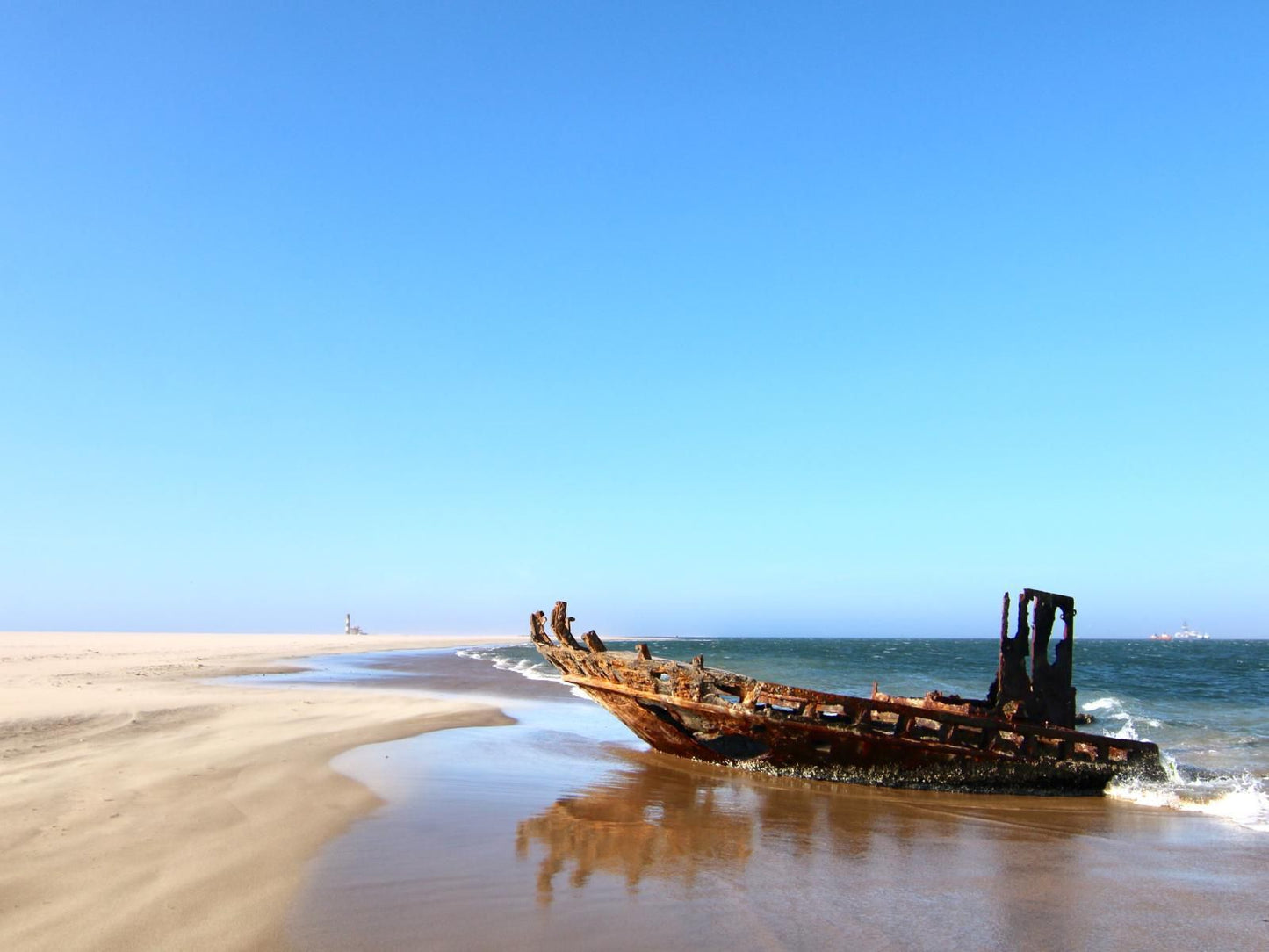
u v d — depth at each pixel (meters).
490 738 17.16
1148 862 9.27
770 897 7.58
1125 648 129.00
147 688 23.94
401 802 10.76
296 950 5.91
